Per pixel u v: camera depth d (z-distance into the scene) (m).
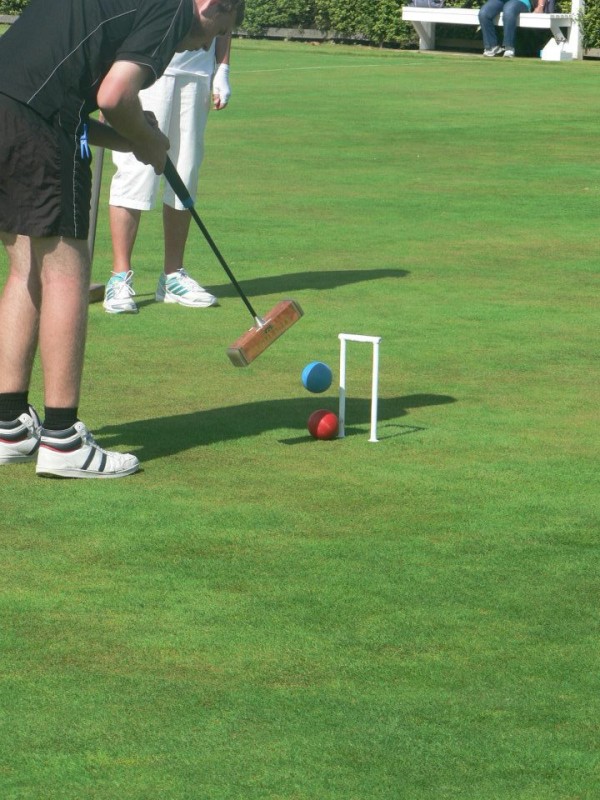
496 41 39.50
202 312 11.75
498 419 8.71
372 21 43.28
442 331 10.98
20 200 7.37
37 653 5.41
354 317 11.46
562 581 6.18
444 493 7.34
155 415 8.80
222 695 5.07
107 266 13.42
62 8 7.37
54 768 4.57
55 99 7.33
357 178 18.83
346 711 4.96
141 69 7.42
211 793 4.42
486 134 23.14
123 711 4.95
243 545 6.58
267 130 23.47
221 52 12.57
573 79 32.78
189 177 11.98
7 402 7.91
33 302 7.84
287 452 8.05
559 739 4.77
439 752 4.68
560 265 13.56
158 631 5.62
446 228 15.48
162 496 7.29
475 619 5.75
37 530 6.78
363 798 4.39
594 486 7.48
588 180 18.72
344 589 6.05
